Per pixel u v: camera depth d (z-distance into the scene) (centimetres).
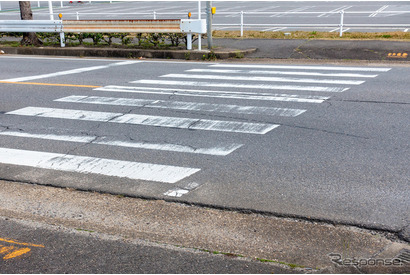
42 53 1616
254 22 2442
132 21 1529
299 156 576
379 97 849
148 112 795
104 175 538
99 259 365
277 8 3412
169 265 355
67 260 365
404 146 597
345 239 392
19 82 1073
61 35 1641
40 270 353
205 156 587
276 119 733
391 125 684
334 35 1678
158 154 598
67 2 4747
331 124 698
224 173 533
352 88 931
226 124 715
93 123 740
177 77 1103
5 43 1784
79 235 404
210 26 1473
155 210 454
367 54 1344
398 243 384
